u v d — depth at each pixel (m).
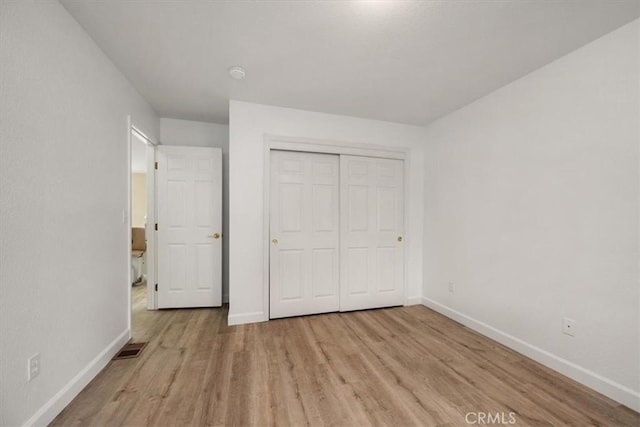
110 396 1.57
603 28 1.58
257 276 2.71
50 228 1.39
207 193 3.13
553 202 1.91
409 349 2.17
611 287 1.61
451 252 2.87
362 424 1.38
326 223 3.00
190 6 1.44
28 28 1.25
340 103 2.68
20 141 1.21
